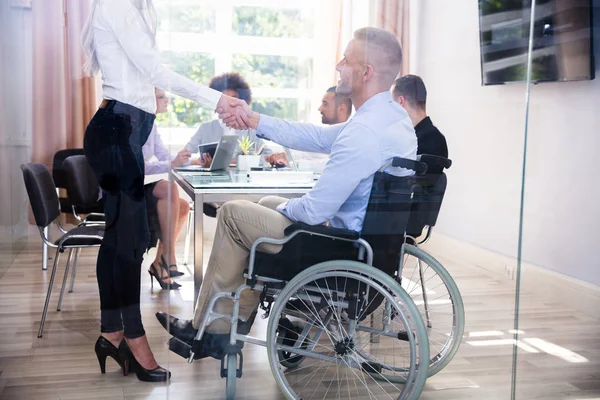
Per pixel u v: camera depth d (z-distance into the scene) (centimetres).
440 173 207
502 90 214
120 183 205
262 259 196
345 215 200
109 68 201
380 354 196
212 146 204
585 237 246
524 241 239
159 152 204
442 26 209
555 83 238
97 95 203
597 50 243
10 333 207
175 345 204
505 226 215
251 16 204
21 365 207
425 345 187
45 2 200
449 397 212
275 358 196
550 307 239
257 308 201
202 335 201
